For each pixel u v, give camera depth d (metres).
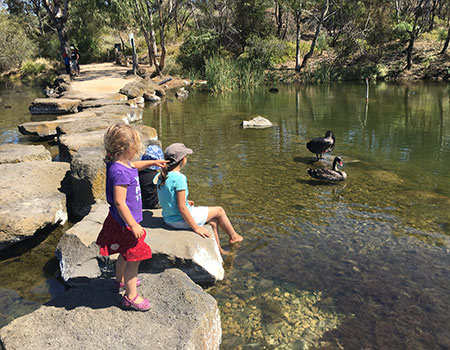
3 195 5.37
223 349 3.09
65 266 4.04
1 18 37.28
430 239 4.87
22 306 3.62
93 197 5.62
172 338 2.67
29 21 43.94
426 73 26.89
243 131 11.78
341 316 3.49
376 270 4.20
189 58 30.80
